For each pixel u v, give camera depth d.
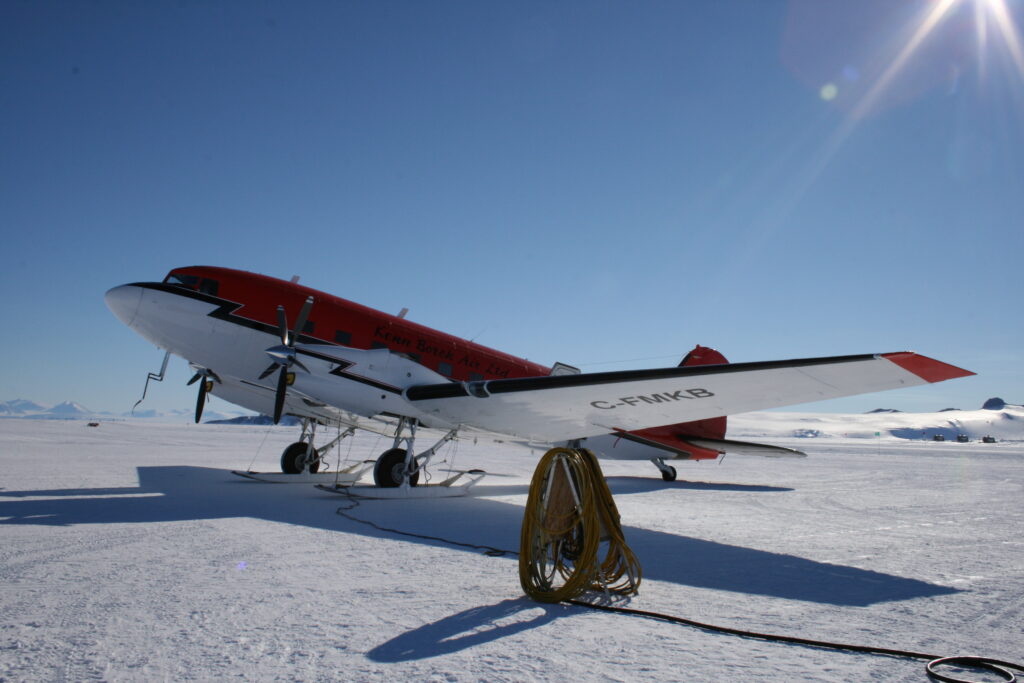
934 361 6.36
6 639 3.05
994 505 10.44
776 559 5.62
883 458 32.28
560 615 3.68
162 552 5.26
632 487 14.20
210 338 10.84
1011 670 2.84
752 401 8.57
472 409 10.30
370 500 9.91
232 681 2.56
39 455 17.12
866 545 6.42
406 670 2.71
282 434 48.22
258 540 5.93
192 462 17.17
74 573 4.48
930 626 3.61
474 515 8.34
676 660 2.91
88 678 2.57
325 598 3.94
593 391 8.88
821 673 2.77
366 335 11.52
